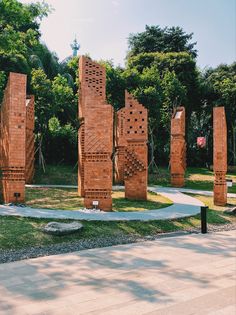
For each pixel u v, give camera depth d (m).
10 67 31.84
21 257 9.39
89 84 21.28
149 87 33.53
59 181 29.17
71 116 36.62
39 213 13.92
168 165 41.09
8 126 16.19
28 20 20.02
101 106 16.12
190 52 47.28
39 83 30.39
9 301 6.34
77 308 6.06
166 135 40.78
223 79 46.59
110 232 12.29
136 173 20.23
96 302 6.32
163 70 41.72
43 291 6.84
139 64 43.22
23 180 16.27
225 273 8.09
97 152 16.03
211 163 45.16
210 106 45.22
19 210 14.46
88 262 8.95
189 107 44.47
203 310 6.02
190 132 46.34
